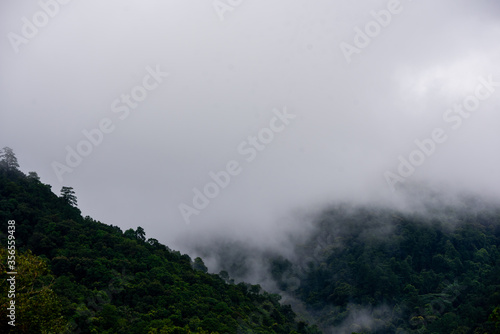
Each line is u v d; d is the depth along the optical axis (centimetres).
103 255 9850
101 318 7575
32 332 4719
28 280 4819
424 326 13625
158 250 11488
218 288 11200
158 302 8819
